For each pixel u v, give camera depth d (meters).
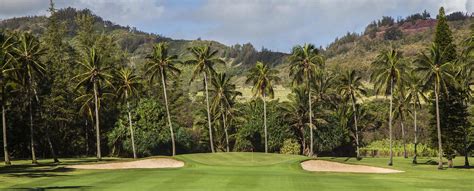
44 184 44.28
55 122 107.44
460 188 46.25
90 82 93.19
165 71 95.81
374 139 135.12
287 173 59.81
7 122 95.75
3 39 90.00
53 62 109.06
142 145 107.19
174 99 127.50
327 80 114.19
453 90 83.06
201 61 96.56
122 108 109.25
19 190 39.75
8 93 86.62
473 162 98.81
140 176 52.53
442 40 84.94
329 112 116.00
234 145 120.00
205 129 119.81
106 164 69.94
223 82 107.75
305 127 114.00
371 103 137.25
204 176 52.56
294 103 115.25
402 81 83.88
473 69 80.50
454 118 83.31
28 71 81.06
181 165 71.44
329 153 125.12
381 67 83.75
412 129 134.88
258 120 114.69
